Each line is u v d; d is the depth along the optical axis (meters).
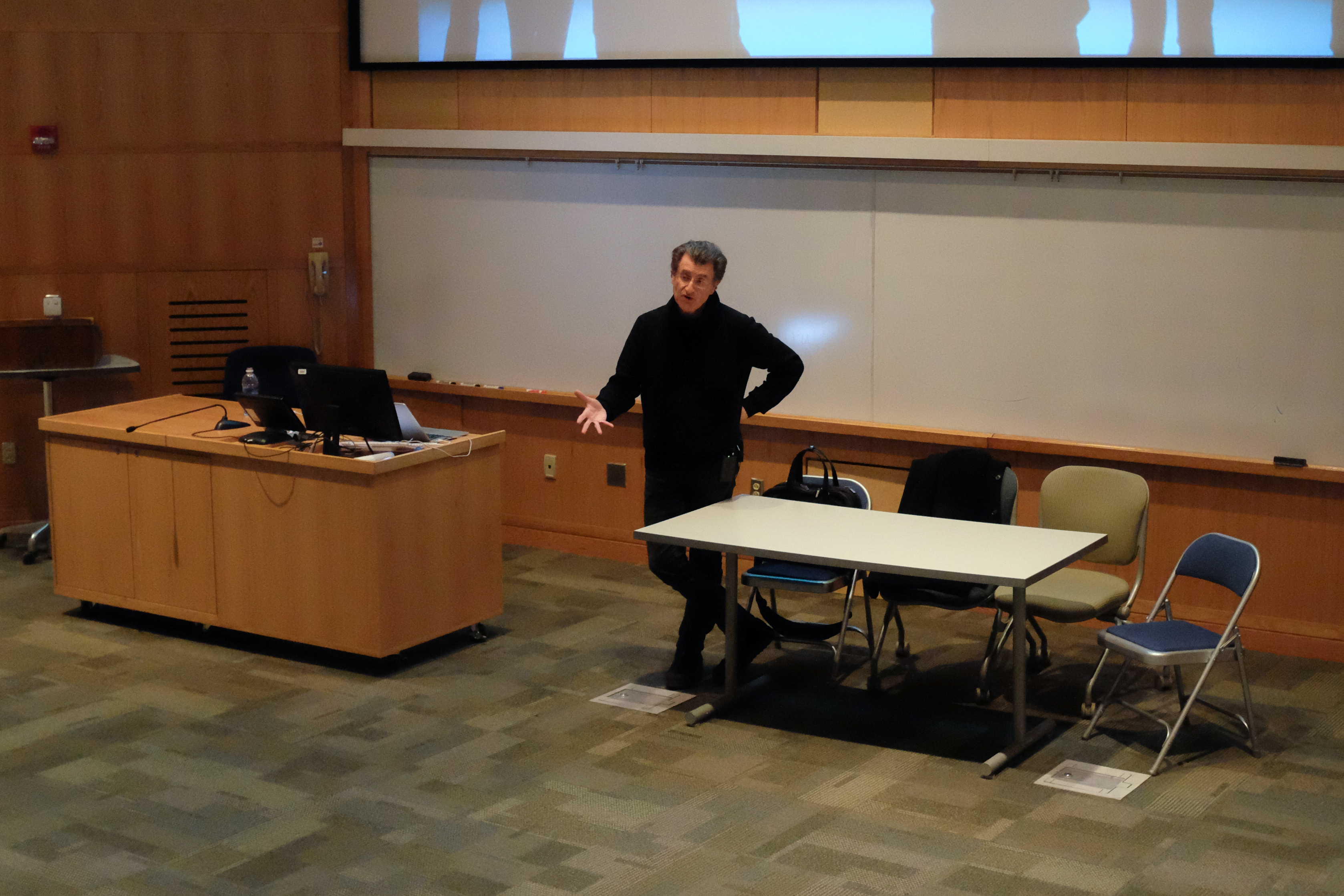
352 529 5.01
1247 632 5.48
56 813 3.96
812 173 6.00
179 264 7.07
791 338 6.19
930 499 4.98
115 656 5.33
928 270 5.84
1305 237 5.16
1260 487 5.38
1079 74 5.46
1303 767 4.30
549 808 3.99
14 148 6.75
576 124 6.55
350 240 7.28
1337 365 5.18
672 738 4.54
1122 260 5.48
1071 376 5.65
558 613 5.93
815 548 4.35
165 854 3.70
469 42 6.71
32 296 6.89
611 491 6.79
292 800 4.05
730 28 6.06
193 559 5.45
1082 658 5.38
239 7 6.94
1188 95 5.29
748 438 6.37
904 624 5.81
